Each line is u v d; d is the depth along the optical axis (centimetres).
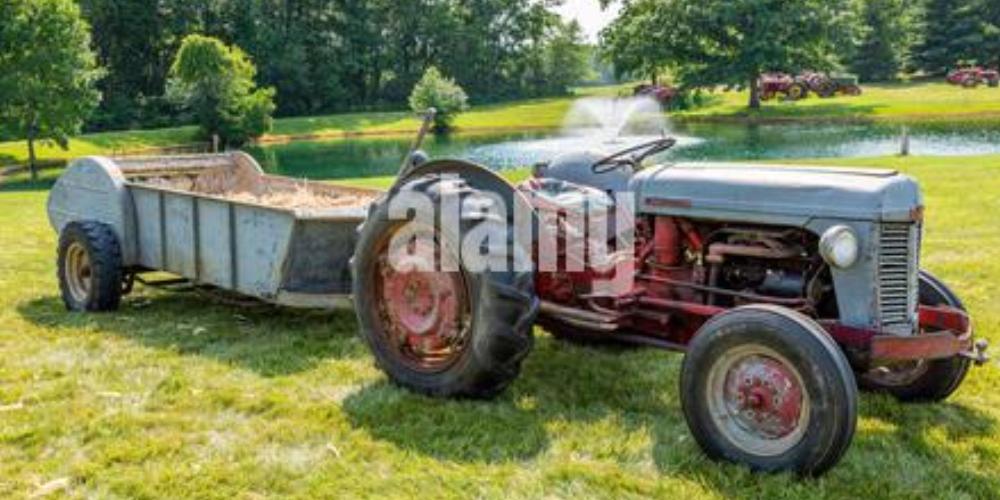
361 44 6644
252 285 543
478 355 407
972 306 586
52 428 392
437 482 341
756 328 341
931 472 350
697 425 359
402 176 470
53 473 350
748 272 399
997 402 427
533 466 356
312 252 522
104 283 601
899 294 370
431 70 5138
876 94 5153
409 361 446
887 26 6266
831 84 5147
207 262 570
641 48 5088
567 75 7456
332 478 344
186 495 331
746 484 336
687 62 5038
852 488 333
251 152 3888
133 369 479
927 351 362
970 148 2661
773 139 3269
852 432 329
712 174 406
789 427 341
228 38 5925
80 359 498
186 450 372
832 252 354
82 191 642
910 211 365
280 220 516
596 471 348
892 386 429
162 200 593
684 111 4669
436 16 6875
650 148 471
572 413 413
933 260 723
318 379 462
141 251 618
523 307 404
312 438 385
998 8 6100
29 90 3256
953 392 427
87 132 4919
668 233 416
